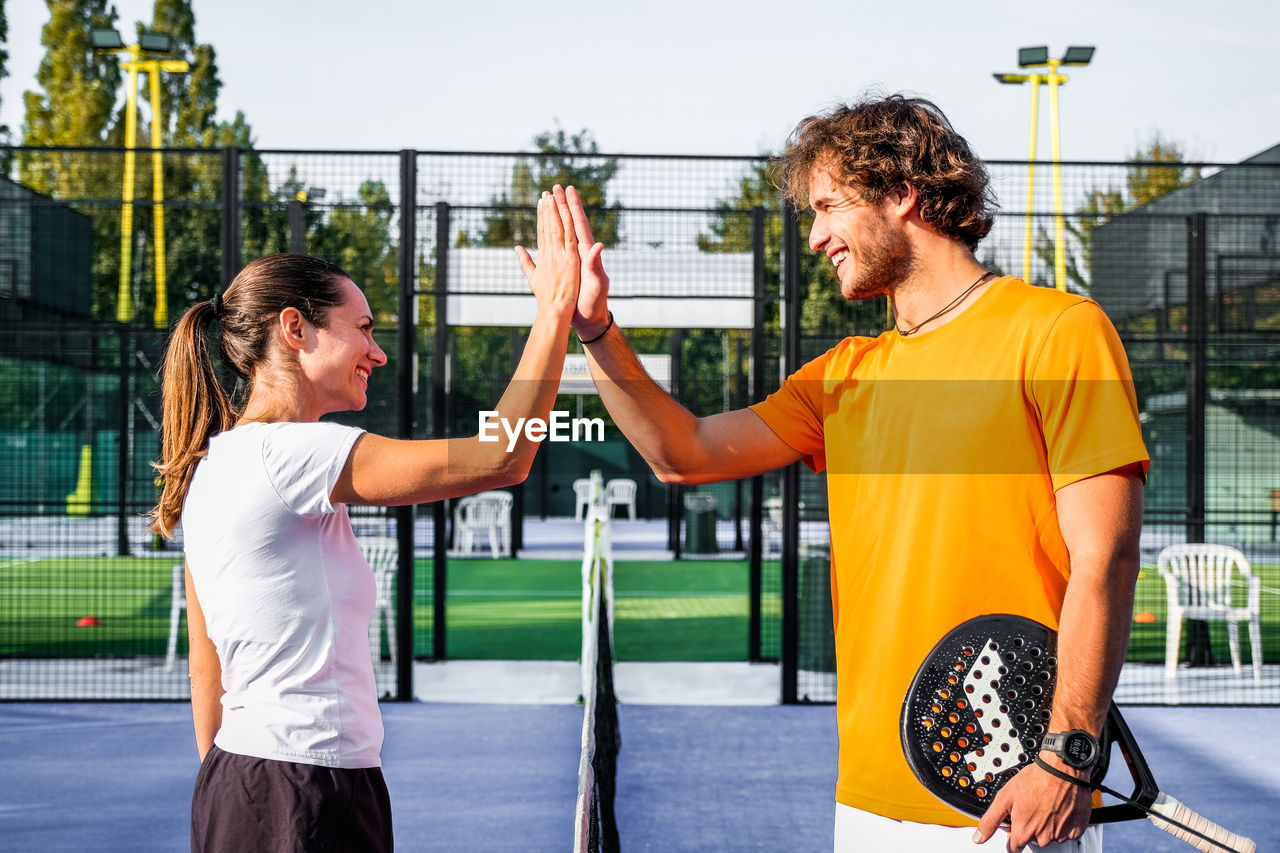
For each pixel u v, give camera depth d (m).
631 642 8.37
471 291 7.54
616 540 18.16
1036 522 1.52
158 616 9.29
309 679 1.54
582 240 1.80
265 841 1.49
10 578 12.09
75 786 4.43
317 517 1.55
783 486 6.11
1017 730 1.48
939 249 1.68
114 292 23.02
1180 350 11.80
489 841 3.77
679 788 4.44
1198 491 7.26
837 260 1.75
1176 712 5.95
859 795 1.61
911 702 1.53
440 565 7.43
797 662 6.22
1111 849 3.85
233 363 1.70
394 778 4.55
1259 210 11.01
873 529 1.65
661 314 8.10
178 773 4.62
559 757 4.89
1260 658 7.01
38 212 14.34
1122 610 1.41
